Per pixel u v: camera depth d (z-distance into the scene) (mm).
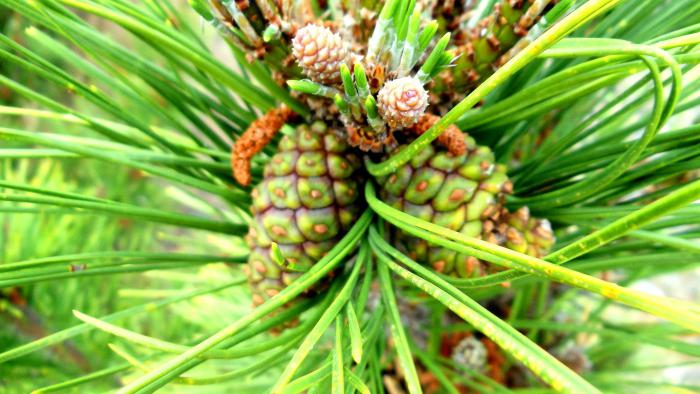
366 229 241
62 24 230
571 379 154
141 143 251
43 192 214
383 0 226
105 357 466
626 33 239
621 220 156
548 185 255
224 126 270
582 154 243
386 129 215
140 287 589
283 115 240
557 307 376
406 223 204
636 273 356
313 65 196
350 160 233
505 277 184
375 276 264
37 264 214
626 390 447
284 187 231
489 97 264
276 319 229
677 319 152
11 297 440
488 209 223
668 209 151
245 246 383
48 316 460
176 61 248
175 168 259
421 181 223
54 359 453
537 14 205
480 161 223
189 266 252
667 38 202
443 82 224
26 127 743
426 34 191
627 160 199
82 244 511
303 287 200
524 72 246
